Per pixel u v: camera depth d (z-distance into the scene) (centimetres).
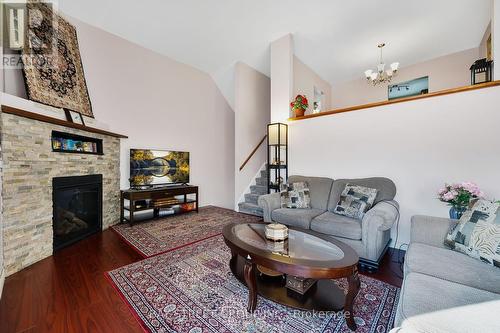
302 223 253
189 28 354
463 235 147
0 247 173
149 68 413
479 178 229
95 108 341
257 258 145
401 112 274
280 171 400
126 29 352
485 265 131
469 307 93
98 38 346
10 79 237
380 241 210
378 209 215
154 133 421
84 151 297
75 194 281
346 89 594
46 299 164
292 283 157
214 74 520
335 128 330
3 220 192
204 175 512
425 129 258
